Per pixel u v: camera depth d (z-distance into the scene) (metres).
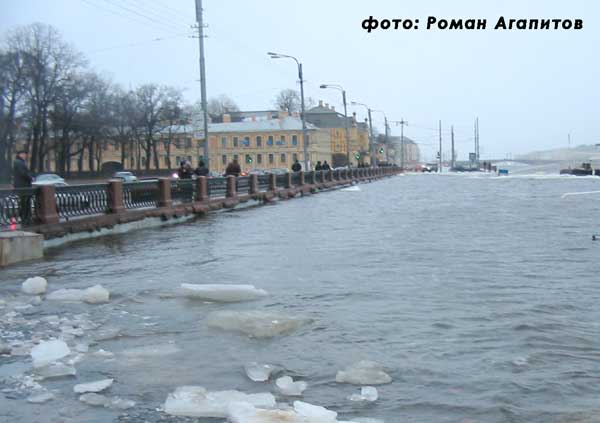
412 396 4.95
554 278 9.90
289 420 4.34
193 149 111.19
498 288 9.12
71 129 69.94
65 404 4.85
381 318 7.39
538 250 13.18
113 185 17.69
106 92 81.31
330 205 30.03
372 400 4.88
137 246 14.38
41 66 62.19
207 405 4.73
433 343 6.36
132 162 91.38
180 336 6.73
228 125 112.81
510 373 5.45
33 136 65.38
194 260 12.14
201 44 33.66
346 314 7.61
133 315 7.69
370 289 9.10
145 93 87.06
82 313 7.80
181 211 21.88
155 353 6.12
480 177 79.81
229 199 27.94
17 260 11.95
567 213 23.23
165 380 5.37
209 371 5.59
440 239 15.35
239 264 11.58
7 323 7.29
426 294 8.73
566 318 7.34
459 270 10.70
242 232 17.50
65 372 5.54
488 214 23.14
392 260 11.91
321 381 5.33
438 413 4.61
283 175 38.81
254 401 4.82
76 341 6.54
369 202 32.12
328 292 8.92
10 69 60.28
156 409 4.74
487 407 4.71
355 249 13.56
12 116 60.59
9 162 60.78
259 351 6.17
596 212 23.59
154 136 94.12
